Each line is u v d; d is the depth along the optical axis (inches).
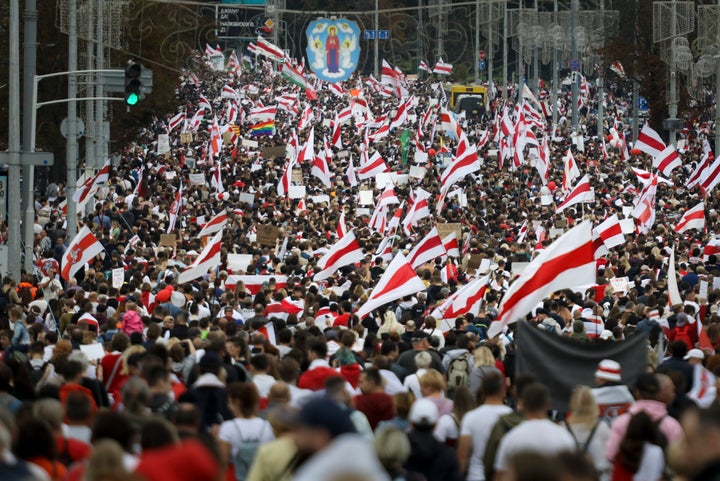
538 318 2058.3
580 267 1545.3
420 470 1075.9
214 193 5260.8
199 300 2303.2
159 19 6432.1
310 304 2196.1
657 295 2370.8
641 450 1067.3
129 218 4264.3
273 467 932.0
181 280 2566.4
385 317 2121.1
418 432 1087.0
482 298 2139.5
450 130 6318.9
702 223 3476.9
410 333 1932.8
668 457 984.9
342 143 7864.2
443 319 2046.0
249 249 3457.2
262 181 5816.9
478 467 1162.0
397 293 1980.8
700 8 5762.8
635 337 1384.1
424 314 2261.3
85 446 1060.5
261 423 1137.4
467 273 2952.8
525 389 1066.1
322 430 740.0
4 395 1263.5
